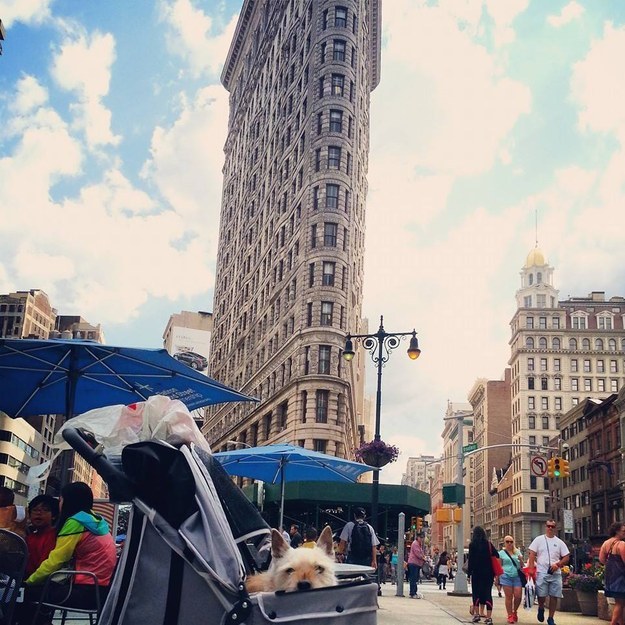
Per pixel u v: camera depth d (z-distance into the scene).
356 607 3.92
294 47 71.88
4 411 9.21
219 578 3.64
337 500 42.72
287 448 15.16
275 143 74.88
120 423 4.22
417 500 45.03
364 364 114.12
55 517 6.32
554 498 94.12
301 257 58.50
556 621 16.33
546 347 123.06
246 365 76.38
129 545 3.79
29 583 5.27
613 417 72.69
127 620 3.69
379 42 79.94
